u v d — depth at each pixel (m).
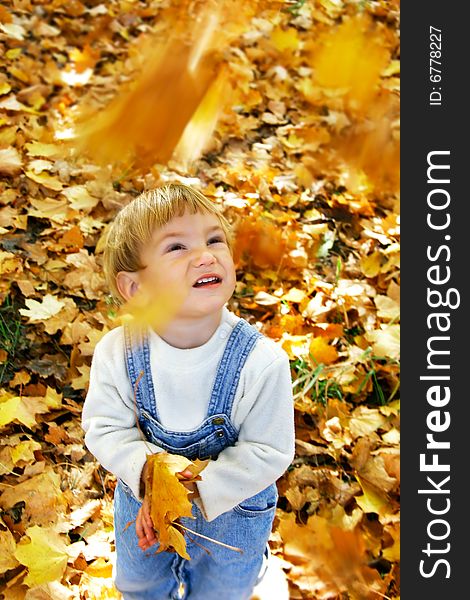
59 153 3.23
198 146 3.29
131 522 1.56
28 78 3.63
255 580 1.86
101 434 1.52
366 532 2.23
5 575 2.01
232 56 3.73
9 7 4.05
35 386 2.48
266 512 1.67
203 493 1.46
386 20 3.99
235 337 1.50
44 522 2.13
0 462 2.24
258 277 3.00
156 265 1.46
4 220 2.94
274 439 1.49
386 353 2.70
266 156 3.50
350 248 3.21
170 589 1.89
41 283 2.79
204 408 1.50
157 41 3.72
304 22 4.05
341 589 2.07
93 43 4.00
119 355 1.53
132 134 3.08
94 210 3.12
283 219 3.16
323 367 2.63
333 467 2.42
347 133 3.41
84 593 1.97
